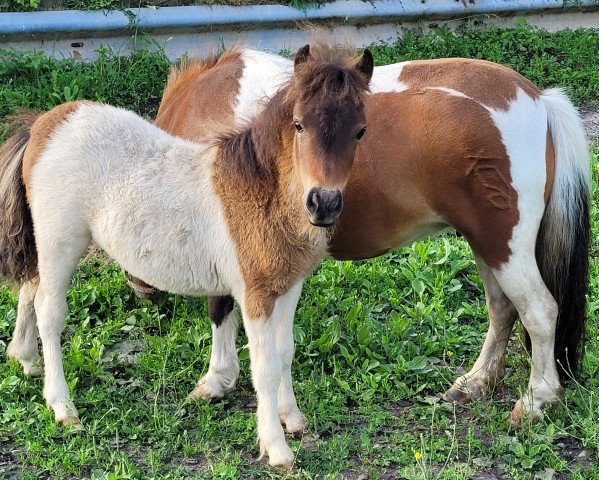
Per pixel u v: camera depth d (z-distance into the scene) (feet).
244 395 8.32
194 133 8.43
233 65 8.50
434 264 10.18
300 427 7.71
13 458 7.39
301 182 6.72
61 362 7.85
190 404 8.08
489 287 8.05
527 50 15.42
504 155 7.32
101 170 7.45
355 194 7.61
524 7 15.80
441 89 7.43
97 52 12.98
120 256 7.57
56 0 13.12
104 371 8.43
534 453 7.38
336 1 14.46
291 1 14.21
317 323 9.09
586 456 7.45
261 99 7.47
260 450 7.42
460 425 7.84
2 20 12.60
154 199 7.35
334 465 7.35
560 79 14.75
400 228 7.74
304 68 6.71
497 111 7.36
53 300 7.74
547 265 7.73
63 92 12.50
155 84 13.07
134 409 7.95
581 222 7.68
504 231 7.43
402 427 7.85
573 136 7.61
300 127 6.66
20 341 8.26
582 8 16.37
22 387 8.13
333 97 6.56
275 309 7.25
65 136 7.56
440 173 7.41
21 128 7.98
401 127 7.45
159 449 7.47
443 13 15.23
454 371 8.63
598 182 11.76
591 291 9.65
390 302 9.62
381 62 14.15
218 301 8.03
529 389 7.75
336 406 8.05
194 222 7.29
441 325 9.15
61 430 7.66
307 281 9.74
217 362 8.18
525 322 7.63
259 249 7.06
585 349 8.49
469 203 7.45
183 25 13.43
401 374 8.49
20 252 7.90
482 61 7.73
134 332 9.11
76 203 7.52
